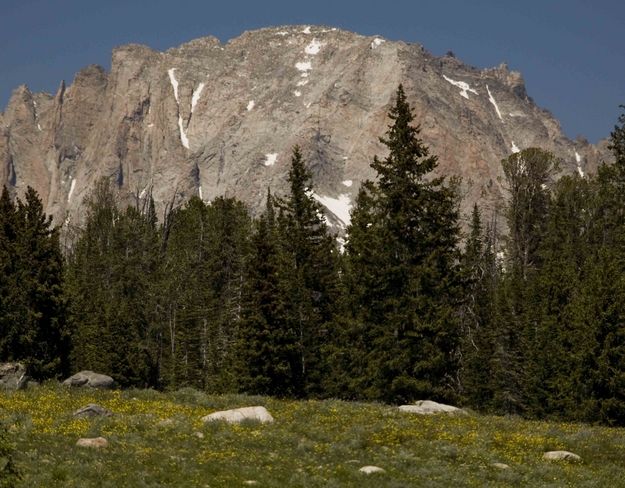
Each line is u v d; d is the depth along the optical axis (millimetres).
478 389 77812
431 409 41844
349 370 68250
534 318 75438
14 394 39281
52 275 69500
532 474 28031
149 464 25844
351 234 72938
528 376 71875
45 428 29781
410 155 60906
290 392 68125
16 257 68375
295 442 30406
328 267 76125
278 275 69062
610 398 56688
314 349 70188
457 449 30453
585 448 32688
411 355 56625
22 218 71188
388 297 58656
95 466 24719
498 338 78438
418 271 57594
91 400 39125
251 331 66625
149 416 33375
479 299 86250
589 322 58000
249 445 29453
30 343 66938
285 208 78188
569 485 26969
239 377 66625
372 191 61469
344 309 66188
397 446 30953
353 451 29641
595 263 80000
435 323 56438
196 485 23906
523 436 33812
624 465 30844
